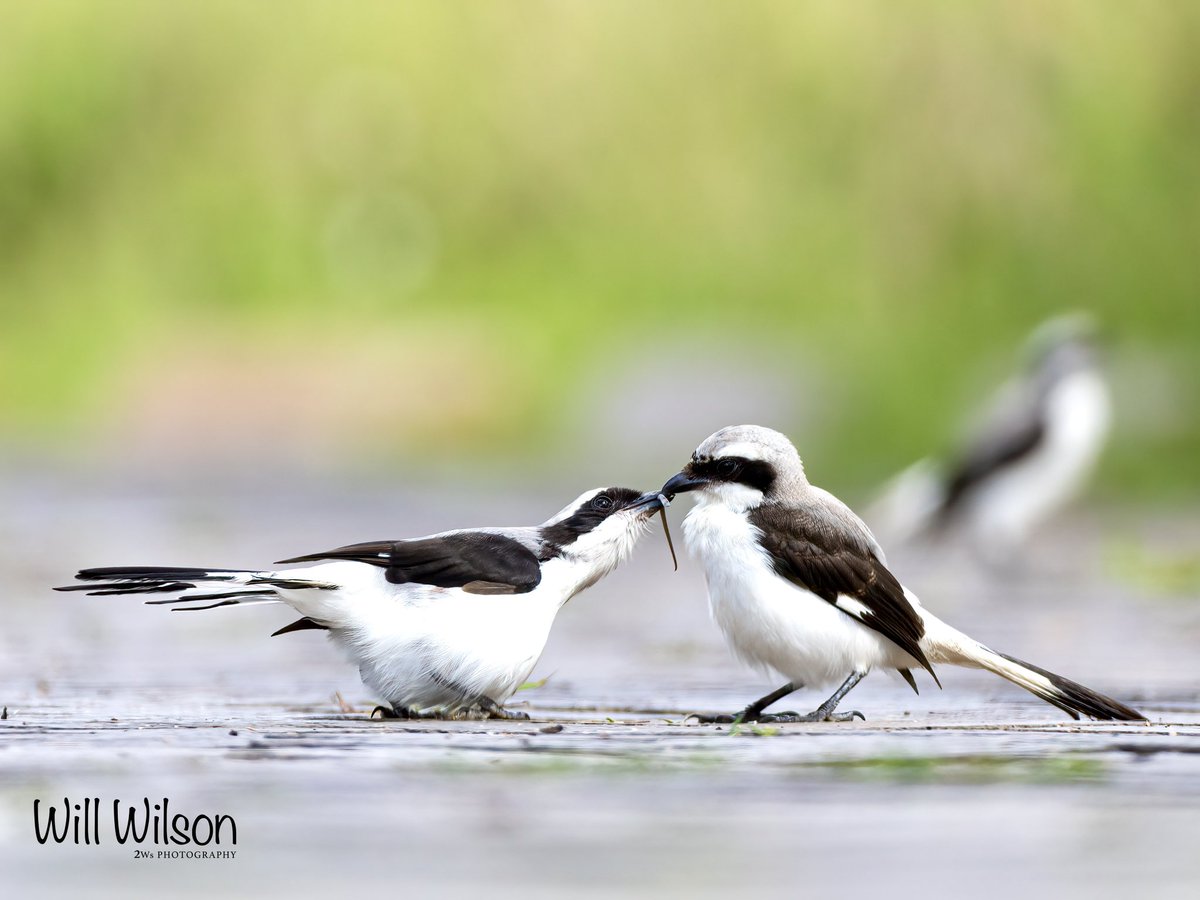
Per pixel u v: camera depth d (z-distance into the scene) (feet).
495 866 11.36
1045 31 73.20
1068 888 10.73
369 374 94.27
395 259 96.07
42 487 77.61
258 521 59.93
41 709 21.48
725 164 81.61
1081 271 73.77
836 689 22.04
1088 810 13.33
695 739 17.61
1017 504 50.01
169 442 93.71
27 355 102.22
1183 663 28.14
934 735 18.22
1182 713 21.95
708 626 35.94
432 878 11.00
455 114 89.56
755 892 10.60
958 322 75.20
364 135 92.99
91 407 99.19
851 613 21.59
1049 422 50.03
